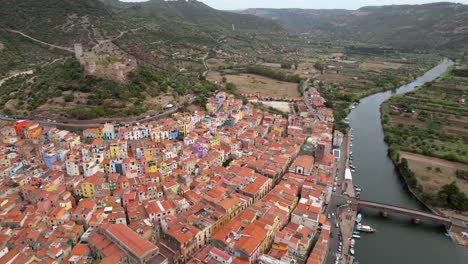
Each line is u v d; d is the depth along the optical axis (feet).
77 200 577.84
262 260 440.86
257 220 508.94
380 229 598.34
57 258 438.40
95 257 453.99
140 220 514.27
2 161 637.71
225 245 458.91
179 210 551.59
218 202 557.74
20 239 461.78
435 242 572.10
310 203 575.79
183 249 464.65
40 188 564.71
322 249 474.49
